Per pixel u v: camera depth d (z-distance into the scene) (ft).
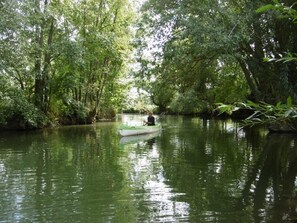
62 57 87.97
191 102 87.56
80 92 114.62
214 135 72.95
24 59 66.49
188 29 55.57
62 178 32.94
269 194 27.84
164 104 196.44
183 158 43.78
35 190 28.76
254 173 35.27
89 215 22.94
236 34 53.62
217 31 53.16
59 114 101.14
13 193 27.89
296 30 58.65
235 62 61.57
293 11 7.17
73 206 24.77
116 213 23.34
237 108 8.00
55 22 86.63
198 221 21.83
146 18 61.11
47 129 85.97
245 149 51.57
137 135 72.84
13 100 77.41
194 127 95.25
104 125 102.53
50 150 50.24
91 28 98.94
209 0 55.57
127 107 155.74
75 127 93.50
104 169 36.96
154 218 22.38
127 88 136.15
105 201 25.89
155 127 81.10
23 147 53.01
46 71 84.23
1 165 38.91
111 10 108.47
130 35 107.76
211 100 103.45
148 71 64.69
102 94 132.87
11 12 60.23
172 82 70.54
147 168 37.58
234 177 33.60
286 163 40.55
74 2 96.17
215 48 54.29
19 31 63.82
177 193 28.04
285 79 59.72
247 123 8.23
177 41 60.80
